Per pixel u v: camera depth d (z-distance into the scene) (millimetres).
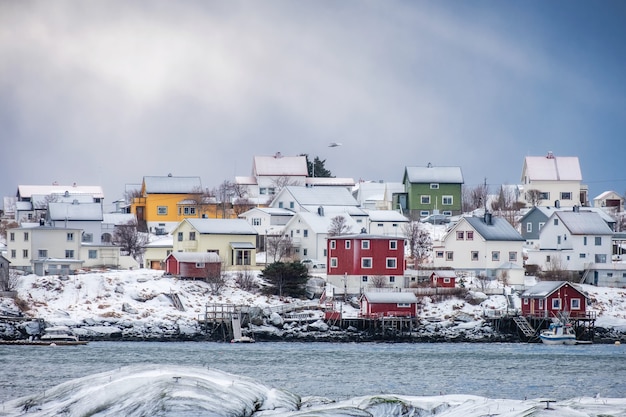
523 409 75500
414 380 111938
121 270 173000
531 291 156625
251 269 175000
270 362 123625
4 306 143375
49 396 76812
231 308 151125
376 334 150125
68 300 149750
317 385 107125
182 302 153500
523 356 133500
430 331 151750
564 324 150875
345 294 161000
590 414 75000
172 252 169250
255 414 74500
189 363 120750
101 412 73188
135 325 144125
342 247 165000
